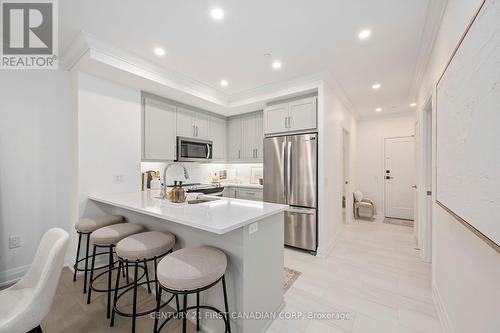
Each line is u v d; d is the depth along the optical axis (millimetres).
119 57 2344
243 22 1903
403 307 1860
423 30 2000
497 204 820
